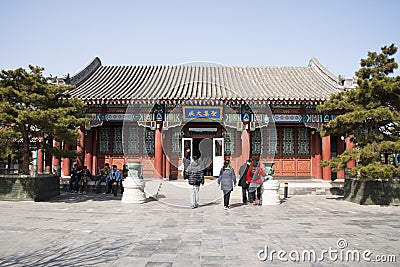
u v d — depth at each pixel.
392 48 19.39
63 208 17.02
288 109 28.02
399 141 18.16
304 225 13.05
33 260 8.59
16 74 18.61
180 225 12.91
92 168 29.59
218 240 10.62
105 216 14.79
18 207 17.22
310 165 30.42
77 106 20.33
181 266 8.16
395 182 18.75
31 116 17.45
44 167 28.08
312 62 36.03
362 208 17.70
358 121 18.42
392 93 18.36
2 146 18.39
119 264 8.30
